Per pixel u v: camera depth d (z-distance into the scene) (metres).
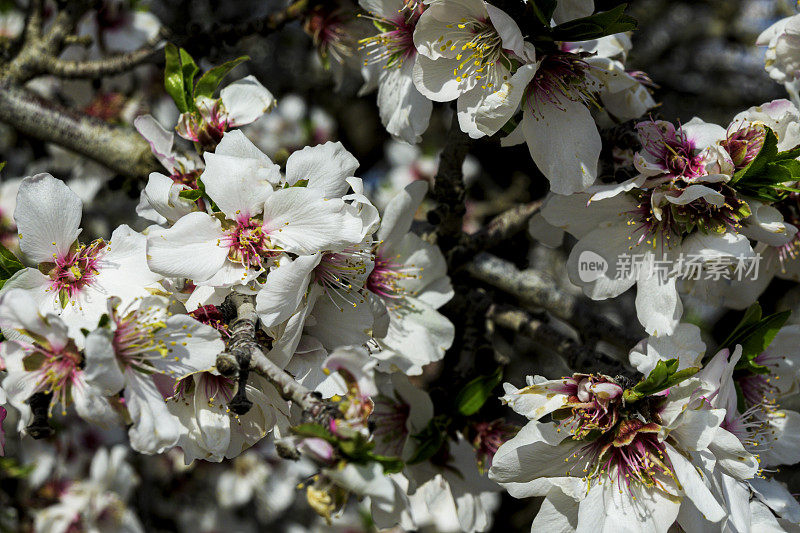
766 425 0.50
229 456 0.47
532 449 0.47
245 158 0.46
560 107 0.48
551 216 0.49
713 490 0.47
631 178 0.48
